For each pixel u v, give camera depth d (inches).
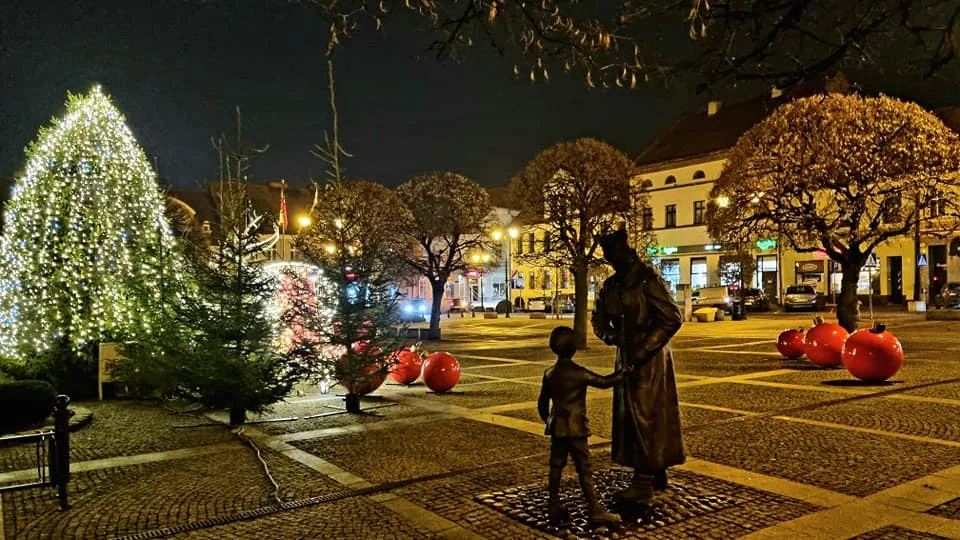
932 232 861.2
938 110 1646.2
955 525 219.5
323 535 228.2
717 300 1441.9
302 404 504.4
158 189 652.7
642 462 227.8
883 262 1710.1
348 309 469.7
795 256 1843.0
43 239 566.6
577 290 860.0
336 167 490.6
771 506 240.4
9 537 237.3
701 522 225.3
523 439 359.9
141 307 563.2
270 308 525.0
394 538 222.4
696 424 381.7
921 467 285.7
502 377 623.8
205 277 454.0
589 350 852.6
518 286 2331.4
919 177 768.3
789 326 1207.6
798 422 382.3
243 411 444.8
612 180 829.2
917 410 407.8
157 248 589.3
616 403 236.5
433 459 323.3
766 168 816.3
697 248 2012.8
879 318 1274.6
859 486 262.2
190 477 308.5
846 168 757.3
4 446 379.9
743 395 478.9
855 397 458.6
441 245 1397.6
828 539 209.9
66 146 586.2
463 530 226.2
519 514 233.9
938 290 1656.0
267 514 251.9
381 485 283.0
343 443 367.6
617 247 232.8
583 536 213.9
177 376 445.4
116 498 278.7
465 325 1512.1
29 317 558.3
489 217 1119.6
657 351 225.8
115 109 615.2
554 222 852.0
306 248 840.9
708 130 2102.6
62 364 562.9
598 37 141.7
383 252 729.6
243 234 459.5
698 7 128.8
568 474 285.7
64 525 247.8
